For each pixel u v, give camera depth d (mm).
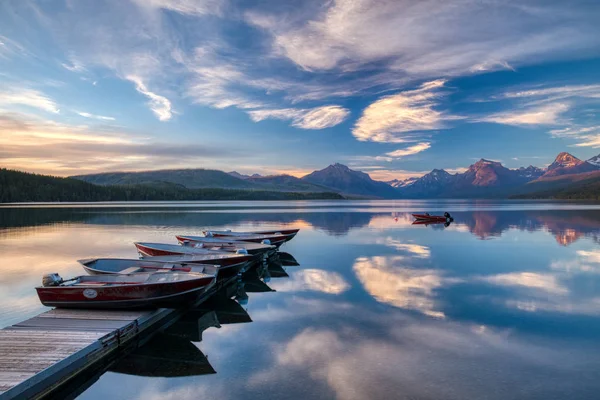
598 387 9320
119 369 10711
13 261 25656
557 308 15430
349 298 17094
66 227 51312
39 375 8594
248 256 20438
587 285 19188
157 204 169625
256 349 11750
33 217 72125
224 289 19453
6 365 8961
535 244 34875
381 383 9539
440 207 145375
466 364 10516
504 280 20328
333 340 12297
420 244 35281
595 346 11703
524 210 109250
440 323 13734
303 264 25422
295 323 13945
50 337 10695
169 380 10031
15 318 14391
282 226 54625
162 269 18000
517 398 8828
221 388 9531
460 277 21078
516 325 13500
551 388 9266
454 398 8820
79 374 9828
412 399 8789
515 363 10570
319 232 46594
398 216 81188
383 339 12328
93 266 18188
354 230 49125
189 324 14297
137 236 40750
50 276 13898
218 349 11859
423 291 18188
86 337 10688
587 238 39281
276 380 9820
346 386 9422
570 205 155125
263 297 17453
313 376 9977
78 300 13633
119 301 13484
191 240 29281
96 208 116375
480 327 13312
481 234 43812
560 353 11211
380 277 21250
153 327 13461
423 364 10531
